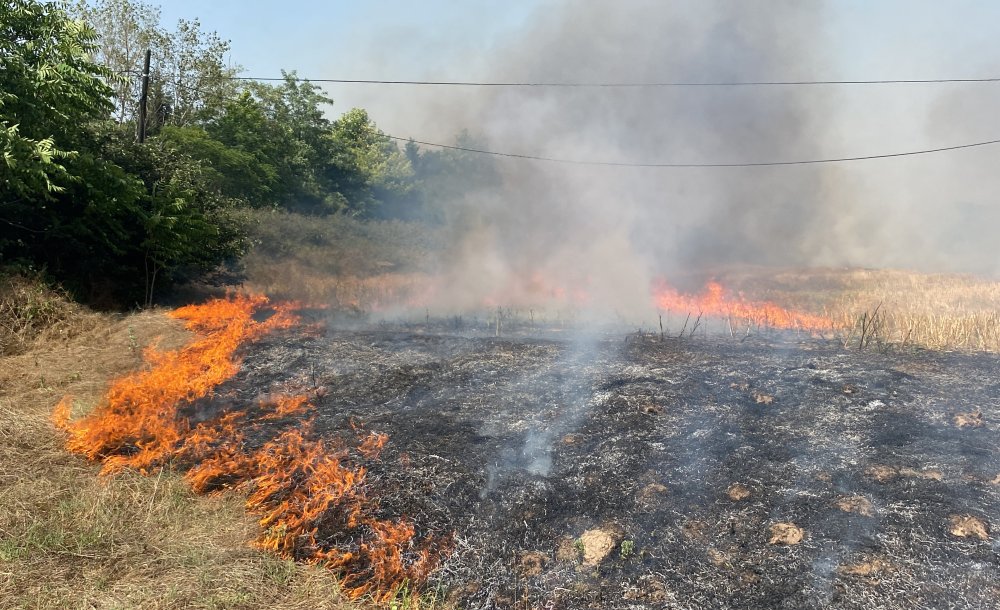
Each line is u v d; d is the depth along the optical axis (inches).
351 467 236.1
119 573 178.2
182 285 726.5
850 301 783.1
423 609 167.9
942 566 168.9
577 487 221.5
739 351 432.5
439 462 239.3
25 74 474.6
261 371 376.5
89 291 566.9
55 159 518.0
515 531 197.9
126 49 1284.4
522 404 308.8
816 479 218.4
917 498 201.5
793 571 171.8
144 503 215.9
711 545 186.2
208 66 1352.1
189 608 163.2
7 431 260.5
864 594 161.2
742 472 227.0
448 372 370.0
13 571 174.7
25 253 529.7
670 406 295.0
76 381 341.7
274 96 1787.6
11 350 384.2
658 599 165.6
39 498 212.7
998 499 199.3
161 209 608.7
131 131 746.8
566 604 167.5
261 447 257.4
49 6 498.3
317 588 174.4
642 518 199.6
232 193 1328.7
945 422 271.0
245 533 200.8
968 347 445.4
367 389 339.3
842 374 347.6
